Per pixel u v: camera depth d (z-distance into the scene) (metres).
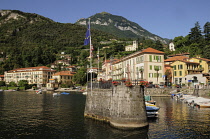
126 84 25.67
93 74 145.88
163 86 73.25
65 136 25.42
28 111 45.44
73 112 43.44
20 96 93.81
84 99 76.50
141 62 76.44
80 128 28.53
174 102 56.75
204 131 26.69
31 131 27.98
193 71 90.50
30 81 187.00
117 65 98.94
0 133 27.12
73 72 188.62
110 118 28.22
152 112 35.38
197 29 165.88
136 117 25.38
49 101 69.06
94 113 33.16
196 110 43.28
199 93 66.19
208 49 113.94
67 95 99.44
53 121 34.00
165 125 29.70
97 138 23.84
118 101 26.39
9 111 45.50
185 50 145.62
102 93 31.20
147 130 25.89
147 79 73.81
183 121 32.41
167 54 157.25
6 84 189.50
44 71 182.88
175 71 91.62
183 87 75.06
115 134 24.70
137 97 25.78
